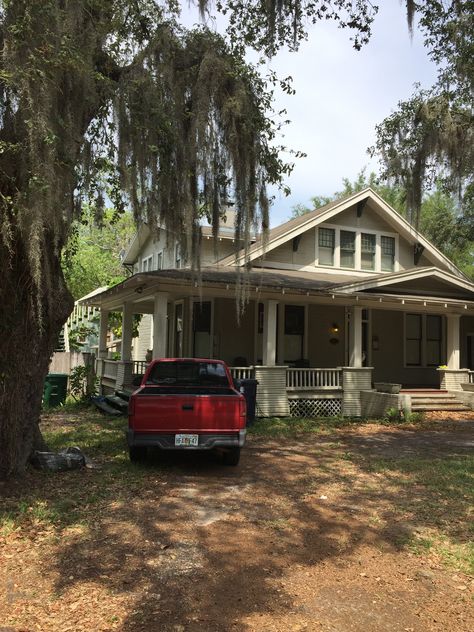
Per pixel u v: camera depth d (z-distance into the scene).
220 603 3.59
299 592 3.79
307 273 16.22
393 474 7.42
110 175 7.80
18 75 4.78
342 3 8.55
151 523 5.14
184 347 15.95
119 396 14.29
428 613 3.54
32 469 6.68
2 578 3.92
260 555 4.44
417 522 5.36
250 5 8.70
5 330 5.86
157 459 8.12
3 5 4.99
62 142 5.39
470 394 14.91
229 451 7.71
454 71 9.79
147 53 7.17
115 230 30.61
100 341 18.33
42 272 5.82
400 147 10.62
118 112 6.74
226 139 7.64
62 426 11.27
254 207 8.12
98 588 3.77
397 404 13.24
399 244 18.22
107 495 6.01
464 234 22.12
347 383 14.36
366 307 14.95
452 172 10.32
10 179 5.11
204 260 16.88
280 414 13.35
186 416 7.09
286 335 16.33
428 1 8.80
